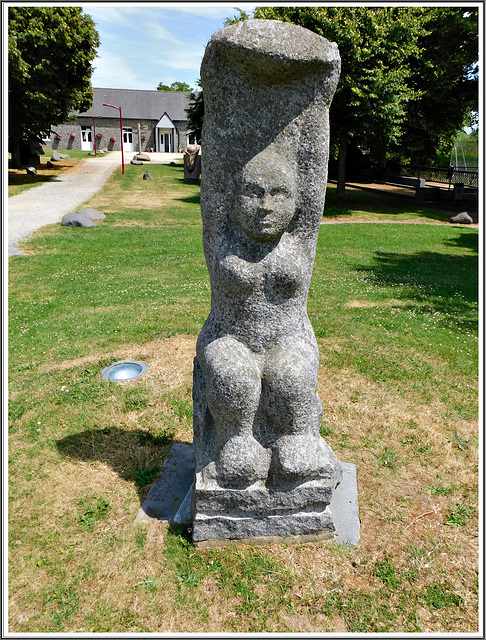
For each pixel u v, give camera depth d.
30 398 4.25
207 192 2.43
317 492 2.62
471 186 23.95
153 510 2.93
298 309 2.57
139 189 19.97
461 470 3.38
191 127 22.86
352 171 29.31
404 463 3.45
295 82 2.23
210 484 2.59
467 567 2.60
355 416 4.03
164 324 5.90
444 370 4.85
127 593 2.42
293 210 2.37
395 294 7.46
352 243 11.75
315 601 2.40
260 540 2.69
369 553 2.67
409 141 20.75
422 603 2.41
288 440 2.57
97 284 7.61
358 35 12.80
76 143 45.19
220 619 2.31
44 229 11.55
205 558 2.60
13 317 6.19
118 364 4.85
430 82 17.58
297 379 2.44
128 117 45.34
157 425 3.83
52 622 2.29
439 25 16.33
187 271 8.45
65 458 3.43
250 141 2.33
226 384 2.41
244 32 2.08
